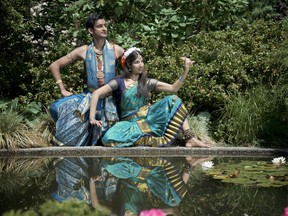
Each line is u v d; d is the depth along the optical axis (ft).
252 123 24.04
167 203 13.87
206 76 26.13
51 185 16.16
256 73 26.43
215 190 15.38
